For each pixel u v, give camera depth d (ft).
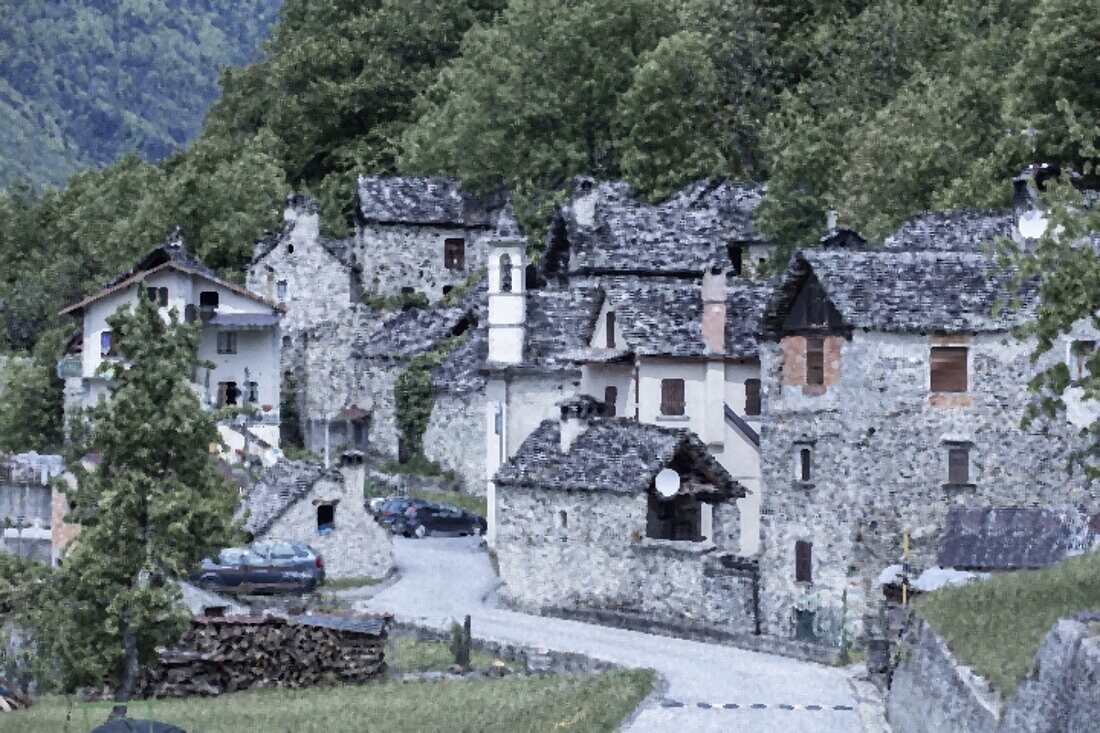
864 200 401.90
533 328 347.56
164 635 221.25
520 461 305.73
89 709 206.80
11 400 460.55
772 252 419.95
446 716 202.69
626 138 495.41
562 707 205.26
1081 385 195.31
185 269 441.68
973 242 310.45
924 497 269.23
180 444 221.66
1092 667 139.13
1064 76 392.68
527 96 519.19
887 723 195.72
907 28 519.60
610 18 521.24
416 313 465.06
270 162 583.99
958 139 410.31
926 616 192.44
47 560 315.17
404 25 651.66
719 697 212.02
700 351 321.52
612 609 290.56
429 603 301.22
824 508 272.72
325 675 233.55
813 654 241.96
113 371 223.30
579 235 389.39
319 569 309.83
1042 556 242.78
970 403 268.82
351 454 321.93
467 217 501.97
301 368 473.67
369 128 633.61
